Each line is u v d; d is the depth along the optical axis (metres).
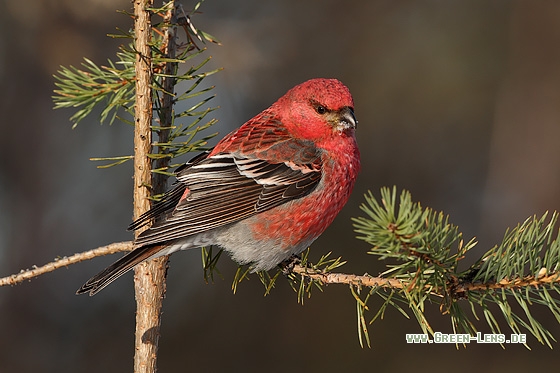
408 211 4.54
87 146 13.84
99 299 12.73
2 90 12.97
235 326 12.04
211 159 7.41
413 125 14.04
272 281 7.40
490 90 14.18
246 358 11.88
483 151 14.12
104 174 13.86
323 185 7.55
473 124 14.14
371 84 14.12
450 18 14.44
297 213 7.43
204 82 13.16
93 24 12.10
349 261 12.02
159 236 6.18
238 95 13.38
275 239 7.41
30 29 12.07
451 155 14.08
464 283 5.24
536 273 5.11
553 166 13.96
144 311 6.00
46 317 12.56
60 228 13.39
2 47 12.44
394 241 4.59
